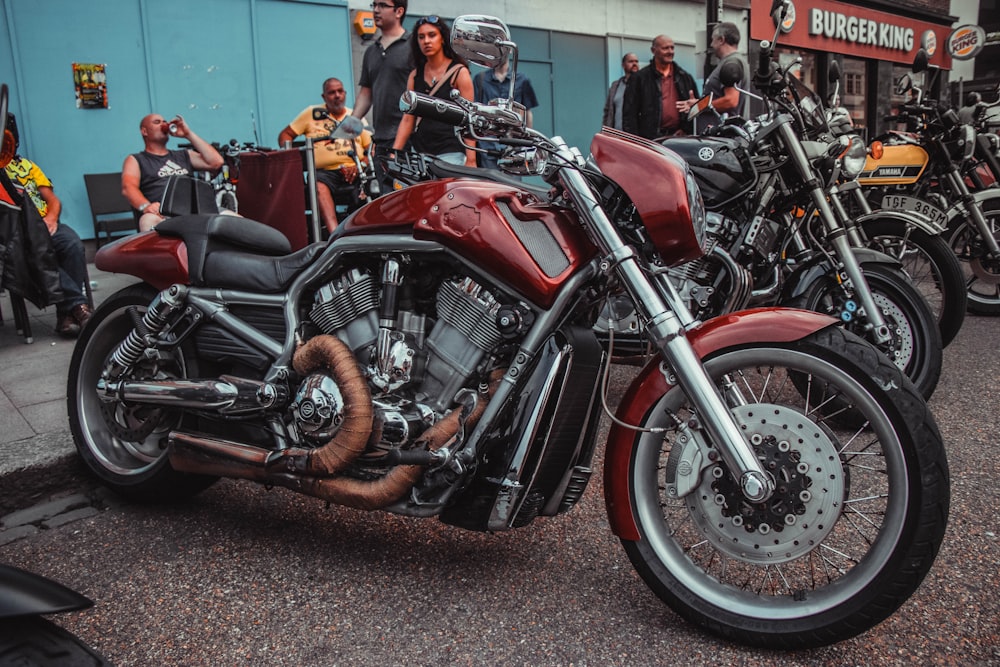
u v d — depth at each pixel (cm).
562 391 230
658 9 1359
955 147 627
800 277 381
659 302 220
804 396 364
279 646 224
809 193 375
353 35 988
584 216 227
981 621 228
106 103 823
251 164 448
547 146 226
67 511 319
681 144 366
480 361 237
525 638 225
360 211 252
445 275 242
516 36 1169
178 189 315
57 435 355
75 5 795
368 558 271
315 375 249
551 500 245
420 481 237
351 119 418
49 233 504
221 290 282
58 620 239
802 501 212
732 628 216
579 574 259
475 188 233
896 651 215
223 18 885
